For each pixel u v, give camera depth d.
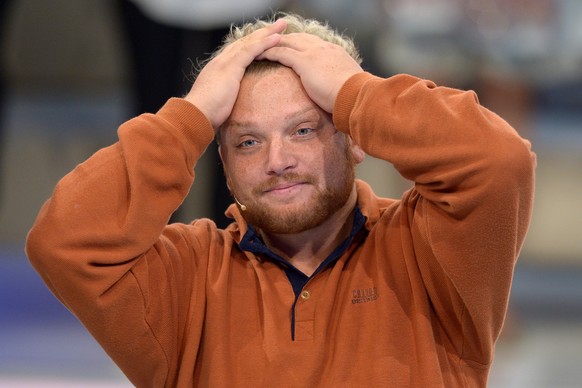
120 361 4.15
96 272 3.90
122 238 3.93
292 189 4.15
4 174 14.65
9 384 9.04
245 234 4.36
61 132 14.60
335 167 4.20
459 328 4.12
